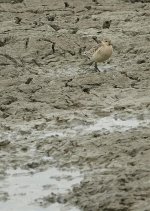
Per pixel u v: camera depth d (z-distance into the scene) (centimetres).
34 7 4838
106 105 2570
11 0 5141
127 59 3394
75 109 2534
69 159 1953
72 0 5069
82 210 1591
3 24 4256
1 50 3562
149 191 1628
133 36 3847
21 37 3775
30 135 2217
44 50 3619
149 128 2212
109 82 2906
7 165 1947
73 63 3372
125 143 2017
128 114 2425
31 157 2003
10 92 2786
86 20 4359
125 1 5094
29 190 1745
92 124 2316
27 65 3347
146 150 1938
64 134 2205
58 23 4272
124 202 1578
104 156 1934
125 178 1722
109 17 4400
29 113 2483
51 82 2934
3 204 1666
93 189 1689
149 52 3472
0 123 2366
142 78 2975
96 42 3744
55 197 1678
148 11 4594
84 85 2870
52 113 2478
